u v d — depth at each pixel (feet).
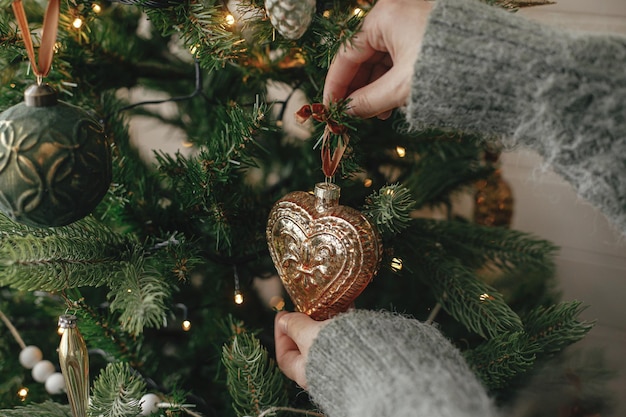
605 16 2.83
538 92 1.71
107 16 2.49
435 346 1.77
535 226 3.23
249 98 2.53
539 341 2.26
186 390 2.52
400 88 1.87
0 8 2.01
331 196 2.01
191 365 2.61
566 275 3.23
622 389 3.05
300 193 2.10
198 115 2.81
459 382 1.64
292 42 2.01
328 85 2.00
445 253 2.45
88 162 1.74
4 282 1.87
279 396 2.20
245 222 2.35
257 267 2.70
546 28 1.77
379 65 2.07
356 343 1.77
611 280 3.13
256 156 2.43
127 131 2.47
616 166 1.70
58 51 2.17
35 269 1.87
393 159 2.67
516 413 2.56
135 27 2.62
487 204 2.91
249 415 2.12
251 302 2.78
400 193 2.01
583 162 1.72
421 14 1.84
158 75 2.58
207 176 2.10
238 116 2.09
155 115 2.97
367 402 1.62
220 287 2.67
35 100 1.71
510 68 1.72
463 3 1.78
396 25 1.84
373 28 1.89
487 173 2.72
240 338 2.19
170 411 2.15
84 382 1.97
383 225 2.05
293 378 2.05
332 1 1.98
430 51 1.75
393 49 1.89
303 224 2.03
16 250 1.89
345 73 1.98
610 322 3.17
